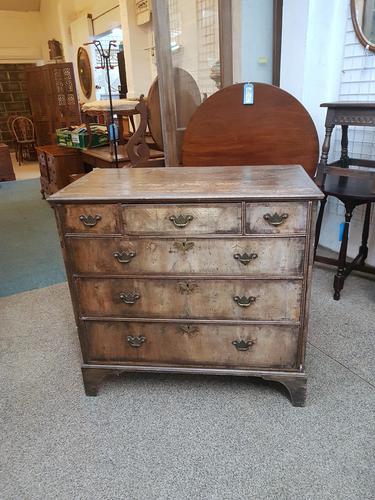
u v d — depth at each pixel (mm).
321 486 1218
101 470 1310
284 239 1328
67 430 1477
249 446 1369
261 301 1418
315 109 2627
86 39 6676
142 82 5207
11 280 2756
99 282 1476
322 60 2521
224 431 1437
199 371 1551
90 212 1379
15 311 2340
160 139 2984
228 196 1295
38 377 1770
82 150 4094
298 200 1273
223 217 1328
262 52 2828
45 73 6801
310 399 1556
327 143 2148
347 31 2406
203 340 1508
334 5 2383
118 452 1374
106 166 3551
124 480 1271
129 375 1759
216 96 2291
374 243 2523
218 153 2352
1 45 8750
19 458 1367
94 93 6922
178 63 2607
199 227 1352
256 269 1379
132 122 4117
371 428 1417
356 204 2070
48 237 3588
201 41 2672
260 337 1468
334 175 2285
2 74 9430
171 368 1566
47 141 7547
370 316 2078
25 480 1287
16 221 4098
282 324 1435
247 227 1330
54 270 2895
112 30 6086
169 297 1462
